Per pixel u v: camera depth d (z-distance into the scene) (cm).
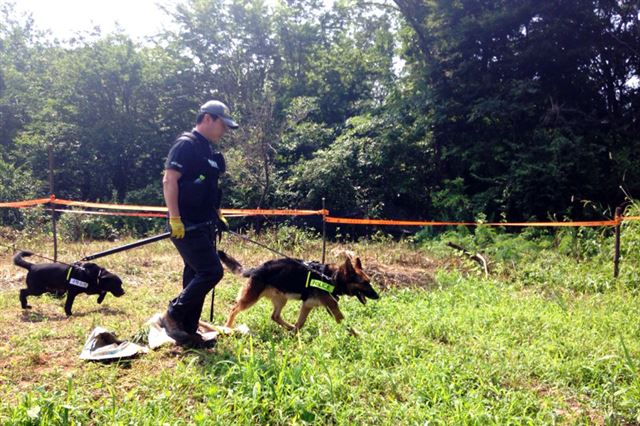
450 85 1686
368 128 1791
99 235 1514
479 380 411
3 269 877
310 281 533
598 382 427
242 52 2234
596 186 1438
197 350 448
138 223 1709
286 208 1719
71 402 335
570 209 1380
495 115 1605
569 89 1636
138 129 2103
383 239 1386
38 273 592
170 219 434
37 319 567
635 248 974
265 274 538
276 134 1728
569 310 671
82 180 2127
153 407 338
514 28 1625
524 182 1466
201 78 2211
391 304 671
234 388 368
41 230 1424
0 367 405
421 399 374
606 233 1173
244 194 1736
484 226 1251
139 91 2136
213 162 464
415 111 1716
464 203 1558
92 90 2084
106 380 383
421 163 1795
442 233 1423
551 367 444
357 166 1761
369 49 2373
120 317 580
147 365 419
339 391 378
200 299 455
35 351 433
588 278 873
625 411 377
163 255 1062
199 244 449
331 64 2391
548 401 383
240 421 326
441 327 554
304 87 2355
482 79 1636
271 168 1722
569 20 1521
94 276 606
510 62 1600
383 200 1769
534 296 776
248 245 1231
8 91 2425
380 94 2366
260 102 1803
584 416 372
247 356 416
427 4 1753
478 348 493
